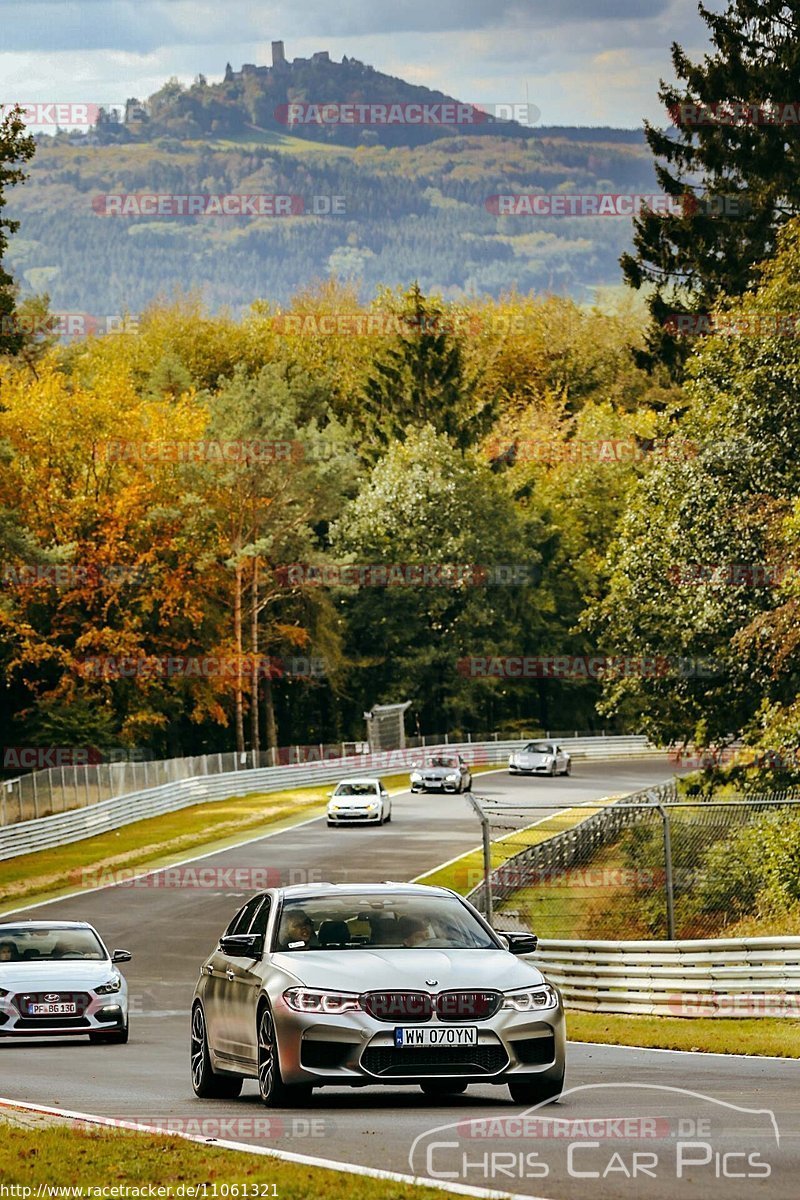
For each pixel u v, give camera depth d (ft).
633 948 201.16
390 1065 104.88
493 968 109.81
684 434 392.68
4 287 469.57
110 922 343.26
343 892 120.06
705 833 313.32
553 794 595.06
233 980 117.50
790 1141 92.99
